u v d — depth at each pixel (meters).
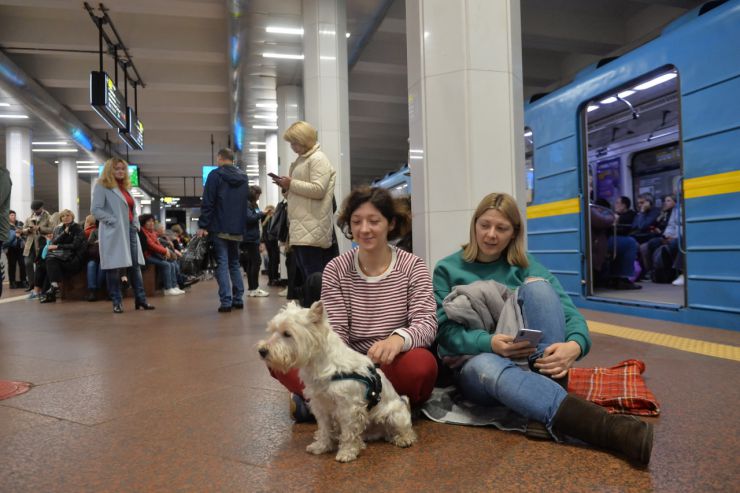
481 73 4.55
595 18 12.44
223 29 13.30
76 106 17.72
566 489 1.78
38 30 12.62
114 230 7.16
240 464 2.05
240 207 7.10
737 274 4.78
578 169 7.02
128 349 4.57
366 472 1.96
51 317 7.07
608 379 2.82
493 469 1.96
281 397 3.00
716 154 4.95
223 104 18.52
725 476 1.84
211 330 5.57
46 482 1.90
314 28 10.83
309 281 3.30
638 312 6.17
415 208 4.91
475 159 4.52
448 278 2.86
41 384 3.38
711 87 4.99
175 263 11.34
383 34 14.17
